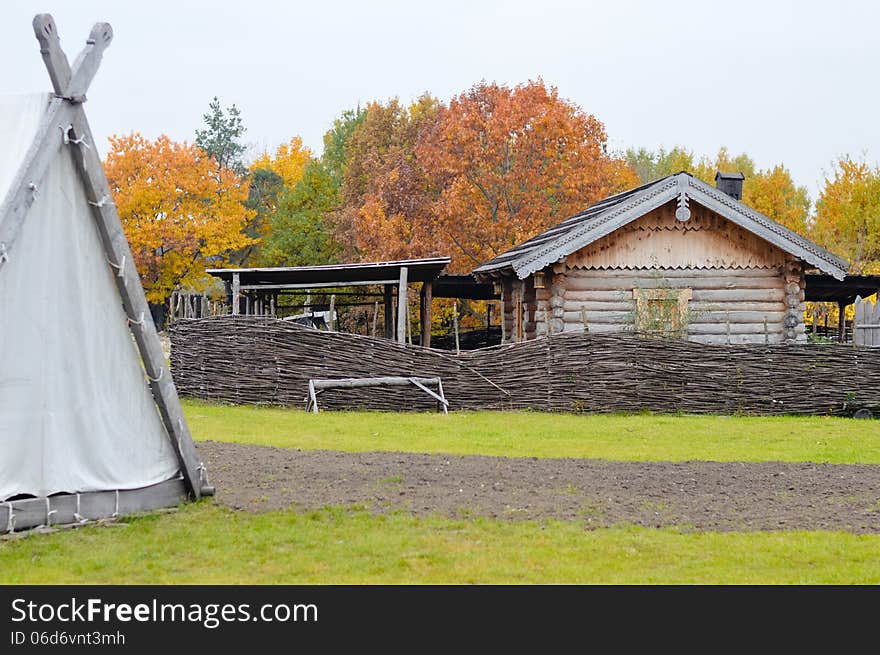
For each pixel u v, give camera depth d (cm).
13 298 832
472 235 4203
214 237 5247
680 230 2306
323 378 1930
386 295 3061
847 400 1902
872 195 4381
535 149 4153
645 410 1897
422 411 1908
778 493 1054
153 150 5247
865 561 791
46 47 832
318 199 5747
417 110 6284
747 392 1908
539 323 2298
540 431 1616
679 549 821
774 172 5828
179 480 976
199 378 2073
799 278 2320
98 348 899
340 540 845
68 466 879
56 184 859
